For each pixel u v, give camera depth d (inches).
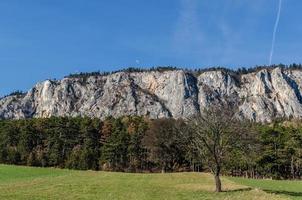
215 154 2593.5
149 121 7022.6
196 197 2273.6
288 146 5610.2
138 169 6205.7
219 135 2628.0
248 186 2874.0
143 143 6127.0
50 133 6825.8
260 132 5556.1
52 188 2450.8
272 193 2561.5
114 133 6407.5
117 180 2987.2
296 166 5757.9
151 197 2226.9
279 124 6579.7
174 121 6003.9
